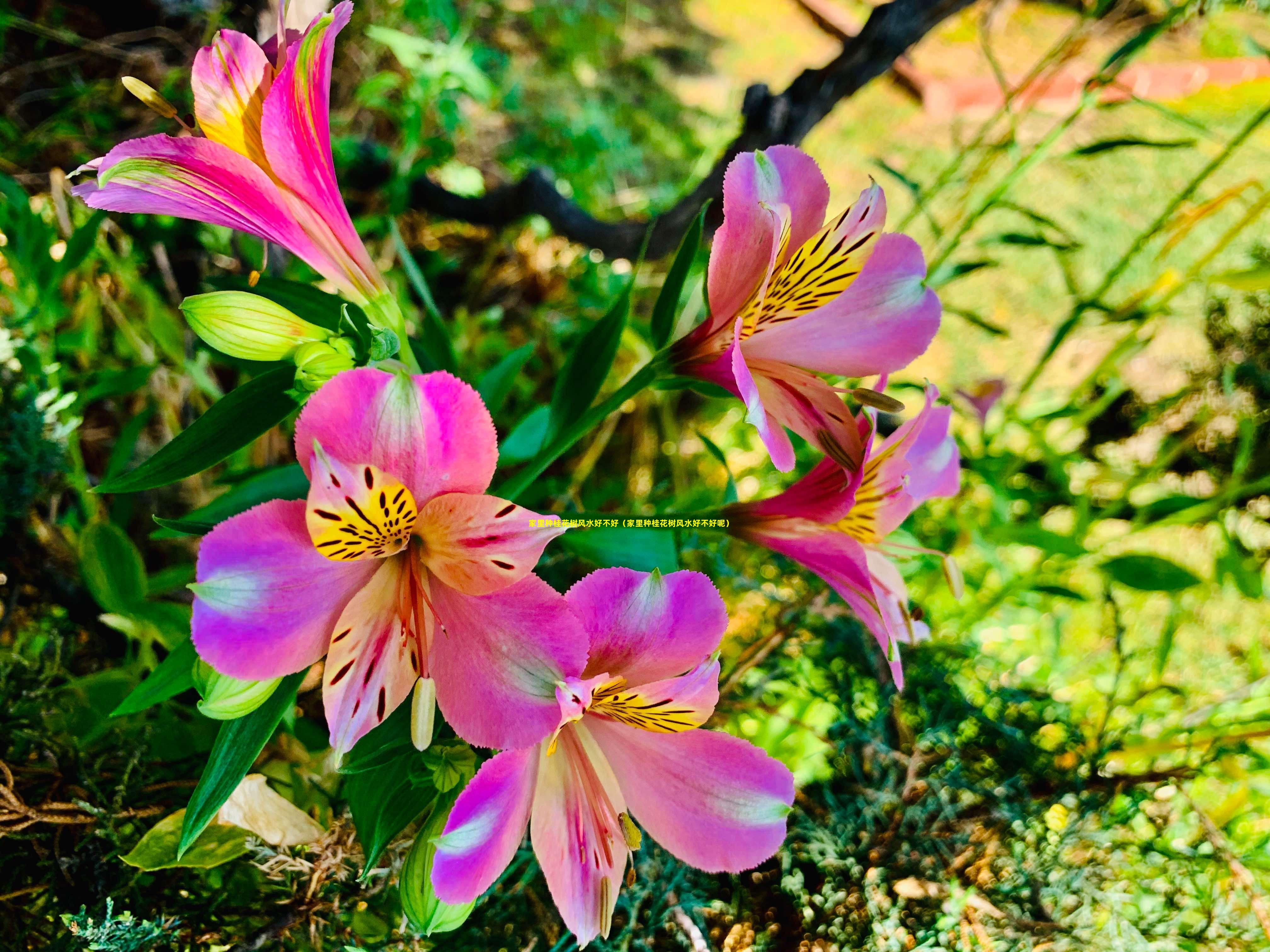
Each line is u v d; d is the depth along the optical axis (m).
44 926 0.22
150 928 0.19
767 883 0.24
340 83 0.45
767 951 0.23
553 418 0.22
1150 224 0.65
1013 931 0.22
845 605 0.27
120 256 0.33
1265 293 0.34
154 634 0.25
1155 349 0.50
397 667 0.15
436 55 0.42
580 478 0.38
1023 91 0.29
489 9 0.70
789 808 0.17
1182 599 0.40
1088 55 0.87
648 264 0.46
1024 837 0.24
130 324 0.33
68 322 0.33
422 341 0.24
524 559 0.15
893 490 0.18
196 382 0.31
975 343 0.55
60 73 0.37
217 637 0.14
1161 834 0.24
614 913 0.23
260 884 0.22
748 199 0.16
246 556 0.14
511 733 0.15
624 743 0.17
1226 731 0.27
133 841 0.22
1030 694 0.26
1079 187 0.68
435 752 0.17
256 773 0.22
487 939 0.22
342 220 0.18
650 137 0.66
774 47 0.85
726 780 0.17
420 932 0.16
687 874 0.23
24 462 0.25
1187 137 0.76
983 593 0.36
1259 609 0.40
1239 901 0.24
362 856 0.21
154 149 0.16
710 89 0.77
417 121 0.40
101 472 0.34
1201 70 0.83
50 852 0.22
